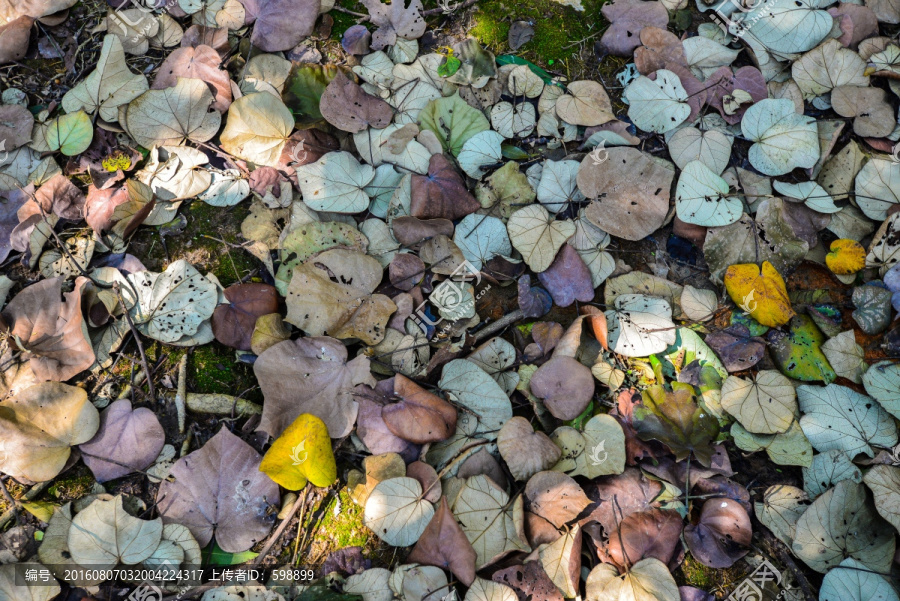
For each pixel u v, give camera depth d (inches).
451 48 38.1
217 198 35.2
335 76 36.4
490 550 30.6
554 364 32.6
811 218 35.7
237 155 35.4
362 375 32.3
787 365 33.7
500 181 35.4
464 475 31.8
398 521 30.9
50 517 31.1
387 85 36.9
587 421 32.7
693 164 35.1
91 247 34.3
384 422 31.9
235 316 33.4
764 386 33.1
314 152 35.7
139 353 33.4
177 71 36.5
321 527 31.9
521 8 38.7
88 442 32.0
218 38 37.2
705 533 31.3
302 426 30.5
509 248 35.0
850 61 37.4
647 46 37.4
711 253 34.8
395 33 37.8
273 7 37.5
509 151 36.3
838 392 33.3
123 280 33.8
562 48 38.2
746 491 31.9
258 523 31.7
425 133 35.9
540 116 36.8
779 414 32.8
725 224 34.7
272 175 35.3
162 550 30.7
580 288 34.5
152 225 34.9
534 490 31.2
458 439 32.3
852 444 32.6
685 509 31.6
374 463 31.7
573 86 36.8
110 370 33.1
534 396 32.6
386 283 34.5
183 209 35.3
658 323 33.7
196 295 33.4
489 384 32.7
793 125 36.0
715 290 35.1
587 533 31.4
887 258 34.7
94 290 33.2
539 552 30.4
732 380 33.1
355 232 34.5
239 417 33.1
